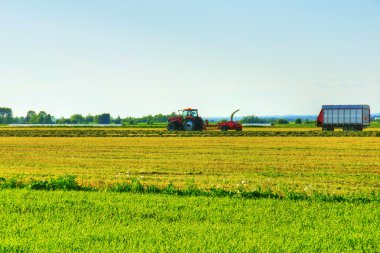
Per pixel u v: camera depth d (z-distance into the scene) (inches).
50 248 416.8
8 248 412.8
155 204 621.3
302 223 518.0
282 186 818.8
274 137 2199.8
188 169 1083.3
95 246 423.2
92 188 776.3
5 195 686.5
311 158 1312.7
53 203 625.3
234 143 1845.5
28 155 1418.6
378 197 665.6
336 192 765.3
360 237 452.8
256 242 434.6
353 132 2456.9
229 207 603.5
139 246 422.6
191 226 501.7
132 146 1724.9
